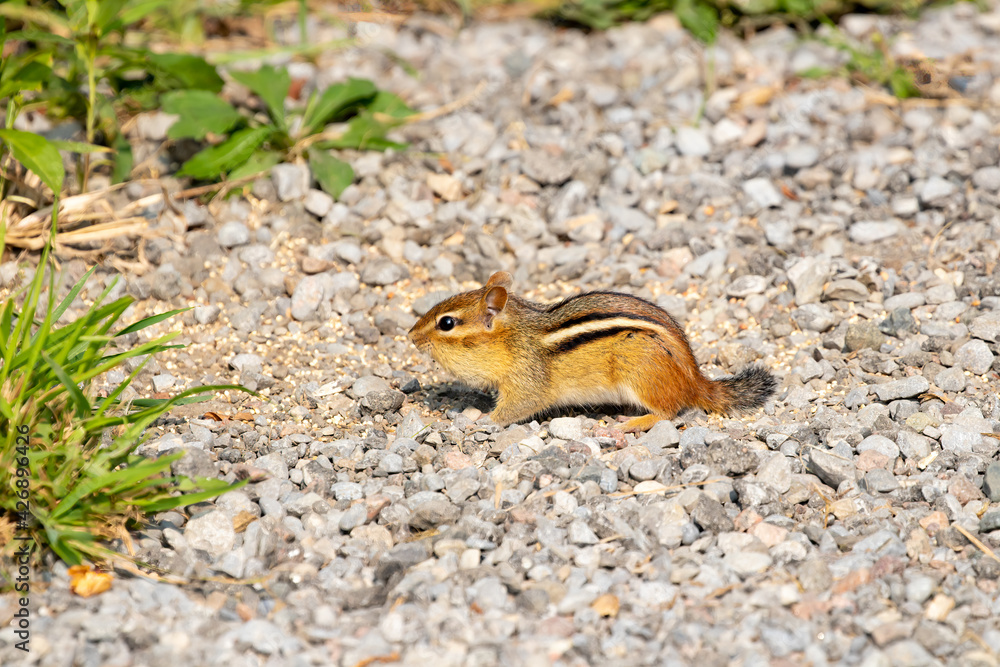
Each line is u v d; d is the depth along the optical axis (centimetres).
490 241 1364
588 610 754
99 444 855
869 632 732
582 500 903
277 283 1295
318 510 898
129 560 806
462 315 1069
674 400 1048
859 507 894
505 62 1859
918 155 1550
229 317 1247
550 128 1653
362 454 996
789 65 1859
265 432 1029
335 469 968
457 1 2112
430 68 1866
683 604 768
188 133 1431
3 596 750
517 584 794
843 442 973
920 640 721
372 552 849
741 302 1279
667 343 1041
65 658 690
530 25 2084
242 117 1491
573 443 989
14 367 806
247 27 1992
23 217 1337
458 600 776
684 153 1580
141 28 1853
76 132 1512
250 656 704
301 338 1226
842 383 1110
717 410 1072
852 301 1255
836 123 1647
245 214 1415
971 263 1308
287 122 1580
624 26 2034
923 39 1936
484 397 1152
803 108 1697
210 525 850
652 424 1053
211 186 1439
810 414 1060
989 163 1509
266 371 1157
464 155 1562
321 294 1273
